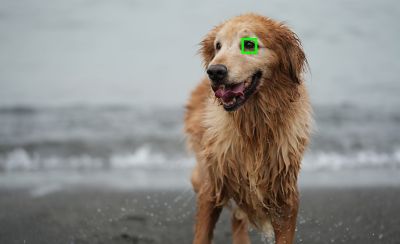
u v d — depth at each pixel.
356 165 9.09
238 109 3.90
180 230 5.45
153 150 9.88
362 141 10.30
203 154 4.23
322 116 12.01
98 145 10.16
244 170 4.06
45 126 11.50
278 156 4.02
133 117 12.22
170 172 8.69
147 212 6.12
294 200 4.11
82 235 5.23
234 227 4.93
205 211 4.25
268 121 3.99
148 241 5.08
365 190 7.24
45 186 7.64
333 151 9.78
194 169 4.95
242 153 4.05
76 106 13.20
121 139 10.47
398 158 9.48
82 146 10.11
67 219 5.81
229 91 3.76
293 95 4.05
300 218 5.77
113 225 5.59
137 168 8.98
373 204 6.43
